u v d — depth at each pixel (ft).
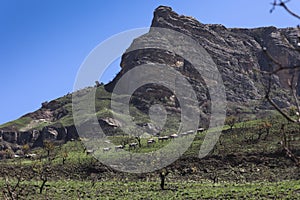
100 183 201.05
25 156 301.02
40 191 172.35
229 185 182.50
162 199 152.76
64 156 249.75
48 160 255.50
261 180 197.47
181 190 171.22
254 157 224.33
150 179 216.13
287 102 373.40
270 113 367.04
